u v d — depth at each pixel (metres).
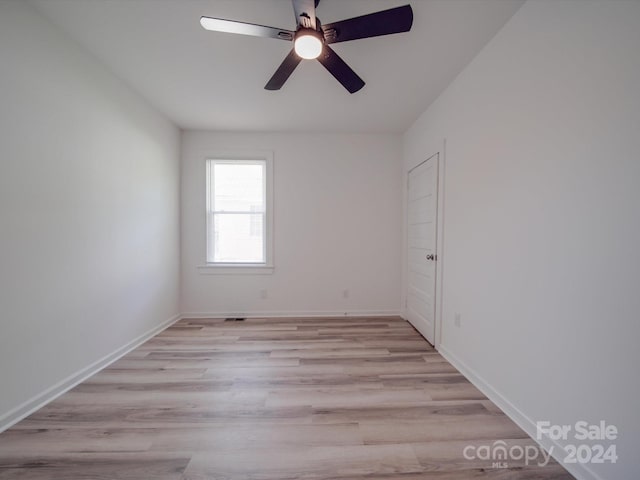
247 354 2.22
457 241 2.03
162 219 2.77
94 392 1.67
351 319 3.13
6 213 1.36
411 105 2.50
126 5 1.43
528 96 1.36
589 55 1.06
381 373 1.93
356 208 3.23
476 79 1.80
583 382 1.09
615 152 0.97
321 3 1.40
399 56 1.81
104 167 1.99
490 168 1.66
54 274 1.61
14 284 1.39
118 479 1.09
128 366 2.01
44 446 1.25
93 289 1.89
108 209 2.03
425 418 1.46
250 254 3.27
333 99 2.40
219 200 3.25
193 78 2.11
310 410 1.52
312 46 1.35
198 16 1.50
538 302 1.30
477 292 1.78
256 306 3.21
